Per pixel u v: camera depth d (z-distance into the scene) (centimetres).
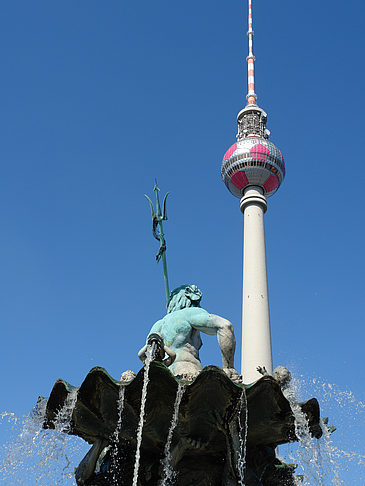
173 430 1159
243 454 1159
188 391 1077
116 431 1179
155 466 1216
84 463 1205
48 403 1180
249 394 1084
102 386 1102
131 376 1238
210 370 1051
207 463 1190
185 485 1177
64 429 1214
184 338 1353
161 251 1636
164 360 1243
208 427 1141
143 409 1109
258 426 1158
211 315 1377
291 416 1136
